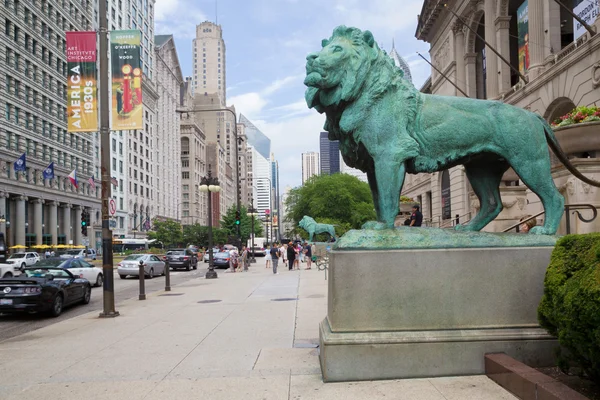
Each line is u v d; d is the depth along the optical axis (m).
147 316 10.20
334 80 5.00
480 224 5.63
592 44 17.44
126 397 4.48
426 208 42.78
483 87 32.53
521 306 4.72
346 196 52.81
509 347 4.58
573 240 3.94
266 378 4.88
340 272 4.73
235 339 7.13
